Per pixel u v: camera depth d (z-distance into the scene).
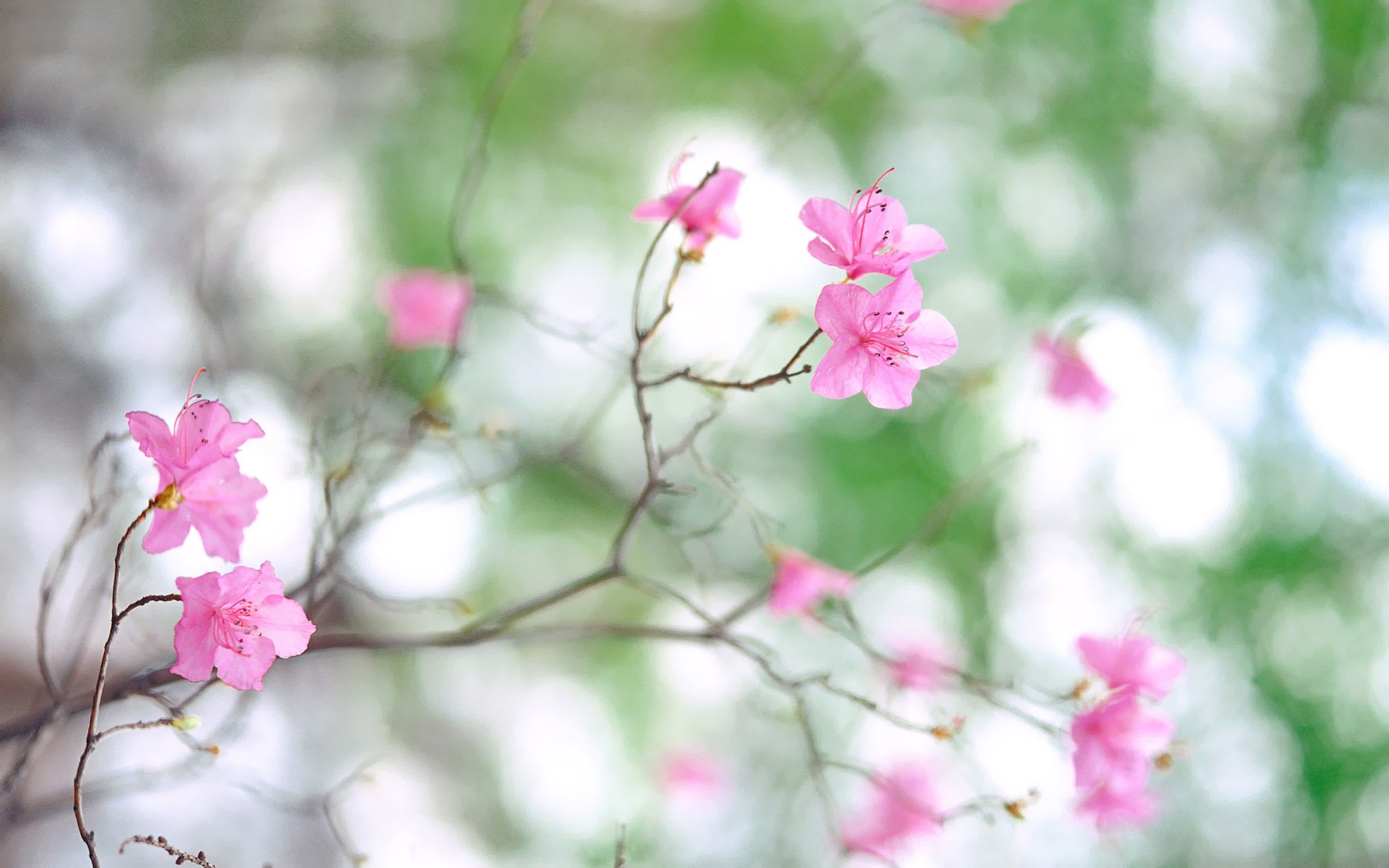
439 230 2.41
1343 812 2.18
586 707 2.40
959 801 1.58
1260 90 2.56
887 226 1.17
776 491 2.36
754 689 1.80
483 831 2.27
